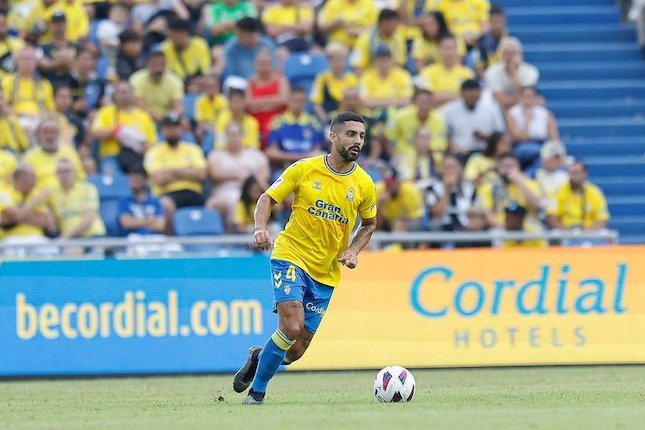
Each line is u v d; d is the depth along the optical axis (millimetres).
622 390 33938
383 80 60938
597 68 71250
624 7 74750
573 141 67250
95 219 51250
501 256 44219
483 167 55531
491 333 43812
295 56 62906
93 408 30531
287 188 28328
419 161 57000
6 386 40812
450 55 62469
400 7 65812
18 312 42438
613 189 65000
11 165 52438
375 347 43469
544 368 44500
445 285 43875
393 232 52312
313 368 43094
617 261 44594
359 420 24781
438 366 43469
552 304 44188
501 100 62719
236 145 55031
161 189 54094
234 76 61875
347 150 28156
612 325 44344
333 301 43438
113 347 42594
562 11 74125
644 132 68500
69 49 59406
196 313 43000
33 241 46719
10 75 57094
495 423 23922
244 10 65375
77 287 42656
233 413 27328
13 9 63094
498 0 75188
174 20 61094
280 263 28438
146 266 43031
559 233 46875
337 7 65312
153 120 58781
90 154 56188
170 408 29609
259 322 43219
